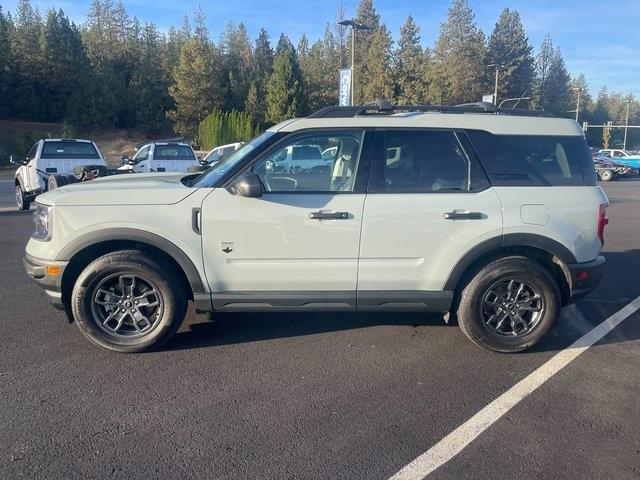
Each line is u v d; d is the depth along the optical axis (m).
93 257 4.54
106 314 4.54
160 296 4.48
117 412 3.62
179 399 3.81
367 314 5.65
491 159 4.62
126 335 4.55
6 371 4.20
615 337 5.13
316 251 4.46
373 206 4.45
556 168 4.69
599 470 3.07
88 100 71.88
